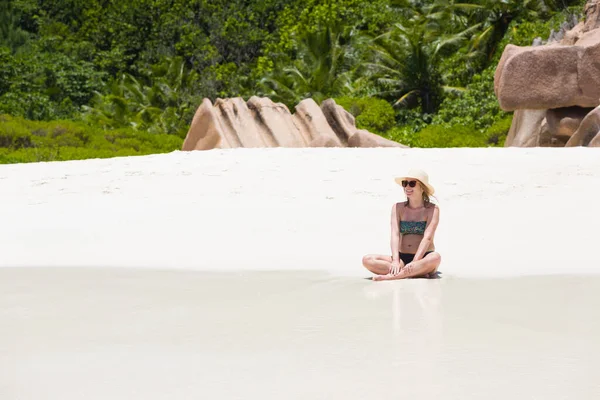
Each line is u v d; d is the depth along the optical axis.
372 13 56.62
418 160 15.77
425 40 49.00
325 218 11.66
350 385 3.91
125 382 4.01
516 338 4.91
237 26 64.62
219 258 9.19
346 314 5.80
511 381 3.93
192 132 25.23
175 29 66.69
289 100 51.50
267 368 4.26
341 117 26.73
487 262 8.52
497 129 36.00
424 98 47.75
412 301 6.32
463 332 5.11
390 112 44.22
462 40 48.59
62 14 75.31
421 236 7.76
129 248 9.98
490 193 12.95
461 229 10.66
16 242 10.51
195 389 3.88
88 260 9.14
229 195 13.44
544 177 13.80
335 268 8.40
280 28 62.31
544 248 9.30
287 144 25.31
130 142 35.69
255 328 5.34
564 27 32.91
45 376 4.14
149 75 64.06
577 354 4.49
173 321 5.62
